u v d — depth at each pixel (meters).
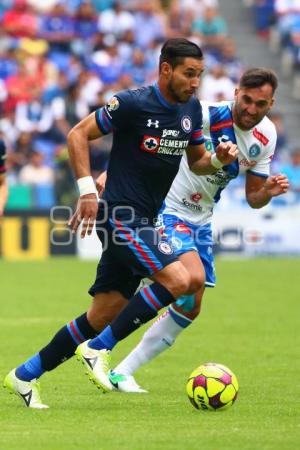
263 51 105.19
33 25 92.69
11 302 49.09
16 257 73.12
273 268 67.69
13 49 88.31
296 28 103.88
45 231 73.38
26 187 75.12
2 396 25.20
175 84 22.83
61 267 67.06
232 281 60.25
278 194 26.94
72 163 22.75
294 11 106.06
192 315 26.95
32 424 21.28
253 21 109.00
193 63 22.73
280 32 104.81
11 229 72.94
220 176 27.72
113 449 18.72
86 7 94.56
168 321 26.84
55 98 82.19
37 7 96.50
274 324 42.81
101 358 23.30
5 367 30.64
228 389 23.03
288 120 96.69
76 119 81.25
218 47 97.00
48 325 41.31
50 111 80.69
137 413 22.81
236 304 49.91
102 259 23.70
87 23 94.31
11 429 20.69
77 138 22.78
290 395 25.88
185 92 22.91
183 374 30.08
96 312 23.73
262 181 28.02
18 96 82.06
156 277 22.91
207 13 99.19
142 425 21.19
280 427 21.02
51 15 93.69
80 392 26.16
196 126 24.30
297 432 20.44
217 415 22.59
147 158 23.20
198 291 26.59
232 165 27.66
